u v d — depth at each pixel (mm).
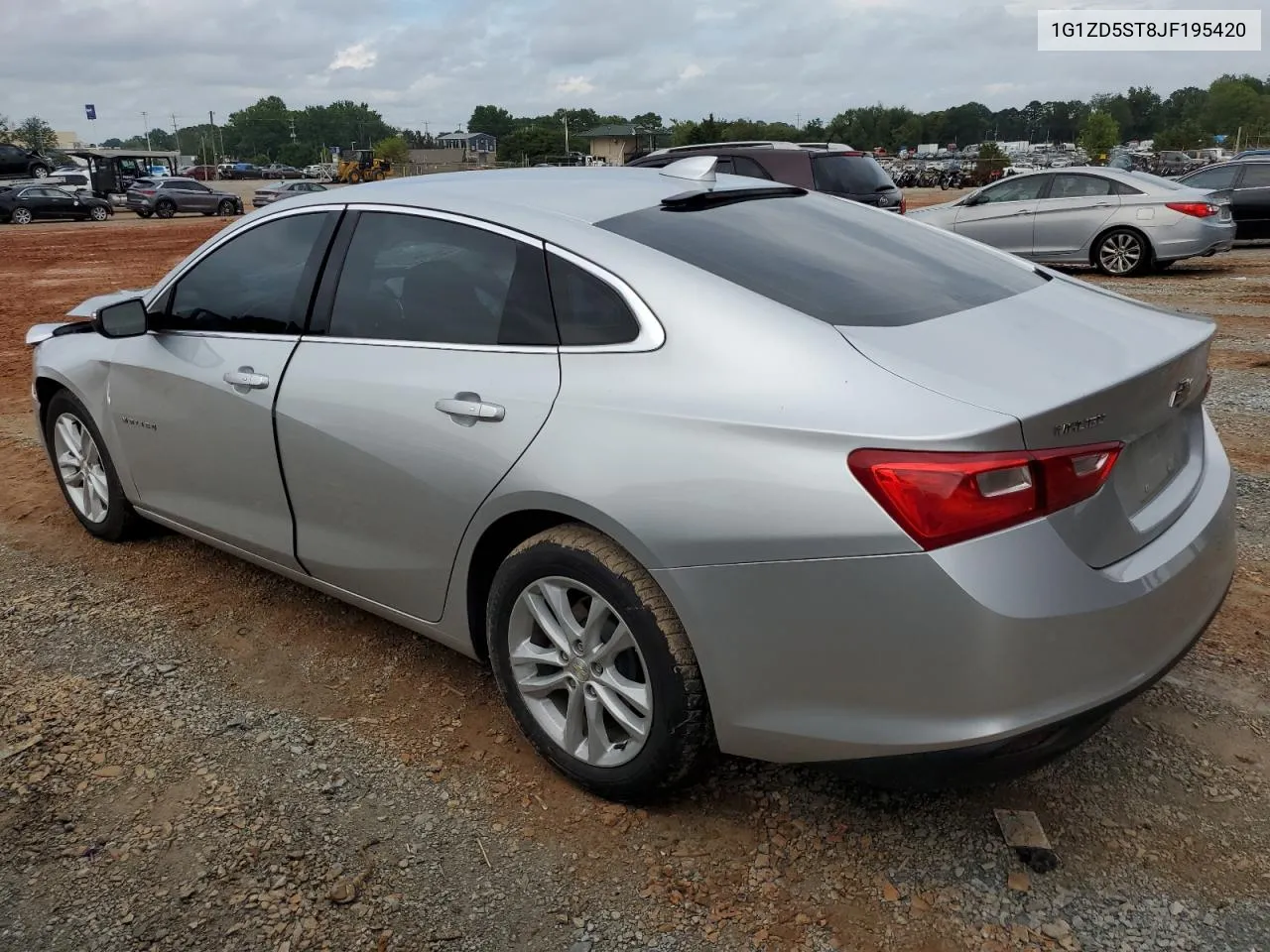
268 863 2615
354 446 3154
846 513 2234
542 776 2963
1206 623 2670
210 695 3408
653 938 2371
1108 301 3068
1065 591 2217
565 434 2643
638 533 2482
